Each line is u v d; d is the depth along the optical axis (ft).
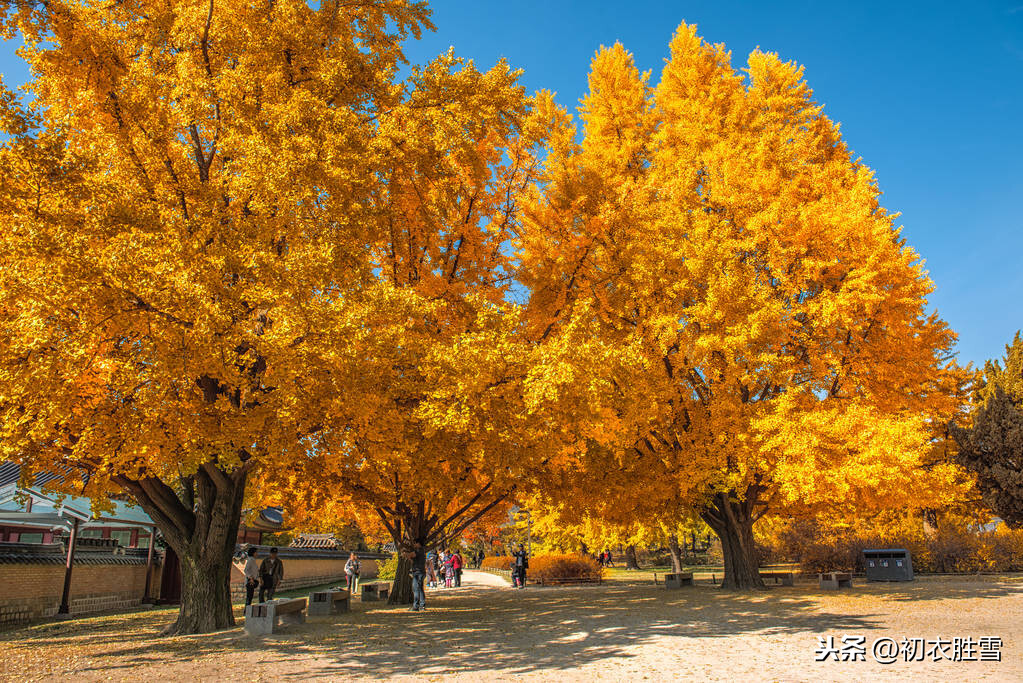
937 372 55.62
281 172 30.30
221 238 30.60
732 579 60.13
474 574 128.67
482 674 23.43
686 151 59.62
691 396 55.01
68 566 47.44
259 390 31.40
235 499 37.91
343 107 36.78
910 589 53.16
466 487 47.09
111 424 27.40
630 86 69.31
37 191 24.72
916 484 43.37
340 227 32.89
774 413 46.65
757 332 46.42
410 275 45.62
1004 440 74.59
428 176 41.09
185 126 36.01
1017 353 89.97
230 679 23.06
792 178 55.11
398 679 22.77
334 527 114.11
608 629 34.83
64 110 33.04
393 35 44.52
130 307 26.27
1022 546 73.56
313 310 27.81
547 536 123.95
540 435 34.24
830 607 41.81
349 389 29.17
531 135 46.06
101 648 30.58
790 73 62.75
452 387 30.63
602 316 49.16
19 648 30.83
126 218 26.63
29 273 24.09
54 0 30.55
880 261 46.98
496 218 47.34
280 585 87.76
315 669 24.85
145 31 35.45
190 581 36.76
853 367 51.65
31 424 26.21
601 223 43.14
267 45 35.53
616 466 50.06
